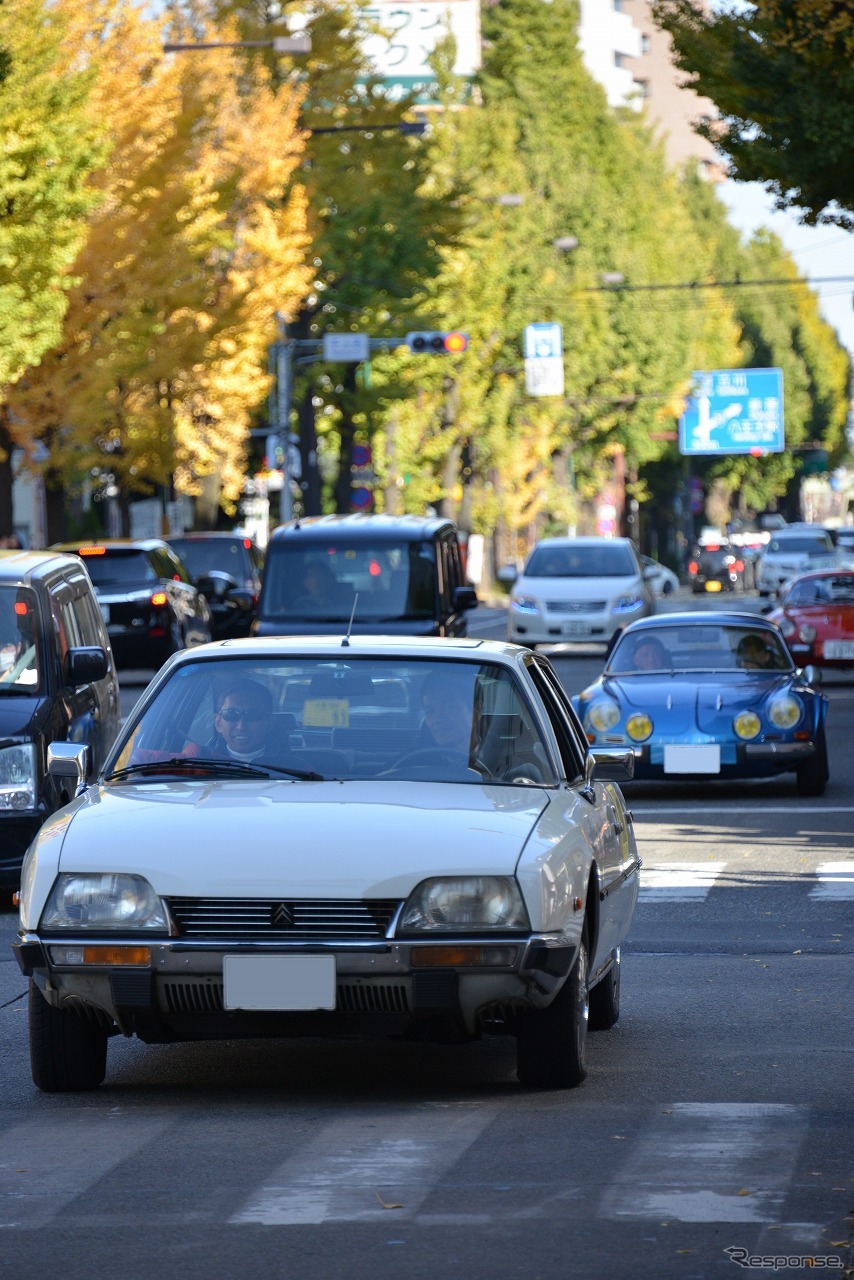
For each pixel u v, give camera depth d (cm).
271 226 12575
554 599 10450
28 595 4028
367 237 14825
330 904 2006
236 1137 1964
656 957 3183
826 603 8838
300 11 14200
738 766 5088
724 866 4169
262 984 1995
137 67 10656
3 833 3769
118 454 12675
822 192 7131
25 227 8606
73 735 3944
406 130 14275
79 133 8681
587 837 2233
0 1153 1919
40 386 10838
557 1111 2067
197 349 11631
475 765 2269
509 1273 1516
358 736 2295
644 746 5094
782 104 6925
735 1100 2119
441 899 2011
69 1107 2134
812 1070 2286
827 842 4484
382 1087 2220
